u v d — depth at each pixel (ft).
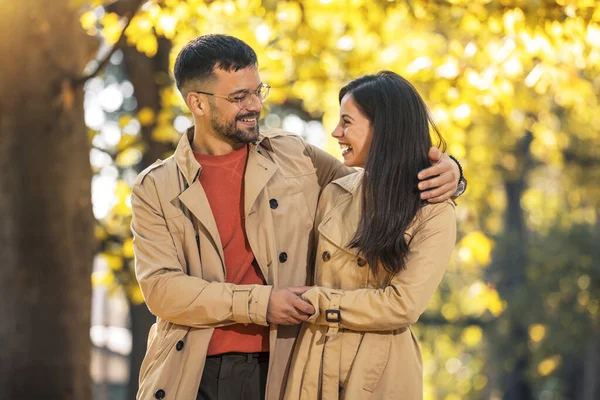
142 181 13.66
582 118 44.78
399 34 30.40
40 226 21.89
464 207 42.78
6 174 21.77
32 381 21.88
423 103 13.26
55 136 22.03
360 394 12.69
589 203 78.28
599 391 83.92
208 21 27.55
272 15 26.40
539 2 22.18
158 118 29.43
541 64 26.08
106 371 70.03
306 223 13.96
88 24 23.94
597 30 22.27
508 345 72.74
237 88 13.48
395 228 12.61
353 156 13.29
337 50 31.50
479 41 26.14
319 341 12.98
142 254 13.42
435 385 88.58
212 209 13.74
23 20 21.39
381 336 12.87
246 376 13.44
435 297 72.23
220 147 13.96
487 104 26.63
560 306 70.79
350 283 13.02
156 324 14.11
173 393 13.24
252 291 12.89
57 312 22.07
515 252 72.43
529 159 74.02
